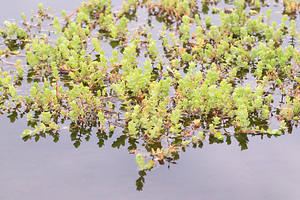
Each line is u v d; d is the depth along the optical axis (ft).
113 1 35.78
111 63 23.71
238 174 16.63
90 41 28.96
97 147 18.25
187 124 20.04
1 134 18.97
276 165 17.17
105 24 30.35
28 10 33.45
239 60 25.21
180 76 23.16
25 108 21.08
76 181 16.14
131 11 34.14
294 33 29.53
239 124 19.44
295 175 16.58
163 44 27.81
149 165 16.81
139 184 16.02
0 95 22.13
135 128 18.72
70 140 18.71
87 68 23.36
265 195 15.52
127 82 23.22
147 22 32.19
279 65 25.82
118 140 18.80
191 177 16.46
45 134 19.11
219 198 15.31
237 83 23.76
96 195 15.42
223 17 29.25
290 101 20.54
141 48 28.17
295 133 19.39
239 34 29.89
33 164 17.04
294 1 34.14
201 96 20.65
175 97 21.89
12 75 24.39
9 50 27.43
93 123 20.06
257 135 19.29
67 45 25.68
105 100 22.03
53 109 20.99
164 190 15.71
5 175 16.37
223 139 19.01
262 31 30.58
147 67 21.65
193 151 18.11
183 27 28.40
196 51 27.58
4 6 34.14
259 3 34.37
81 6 32.07
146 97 20.25
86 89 20.63
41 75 24.50
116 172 16.67
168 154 17.70
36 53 24.84
